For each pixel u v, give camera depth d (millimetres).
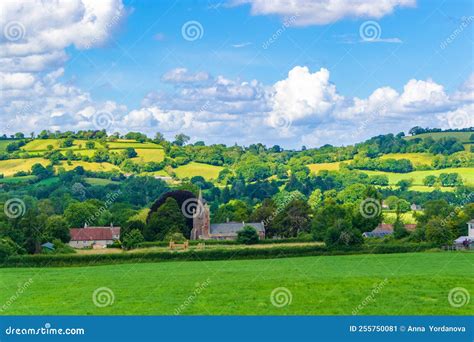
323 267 63719
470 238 76188
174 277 59438
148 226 84500
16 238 73000
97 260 70000
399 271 60188
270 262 68062
